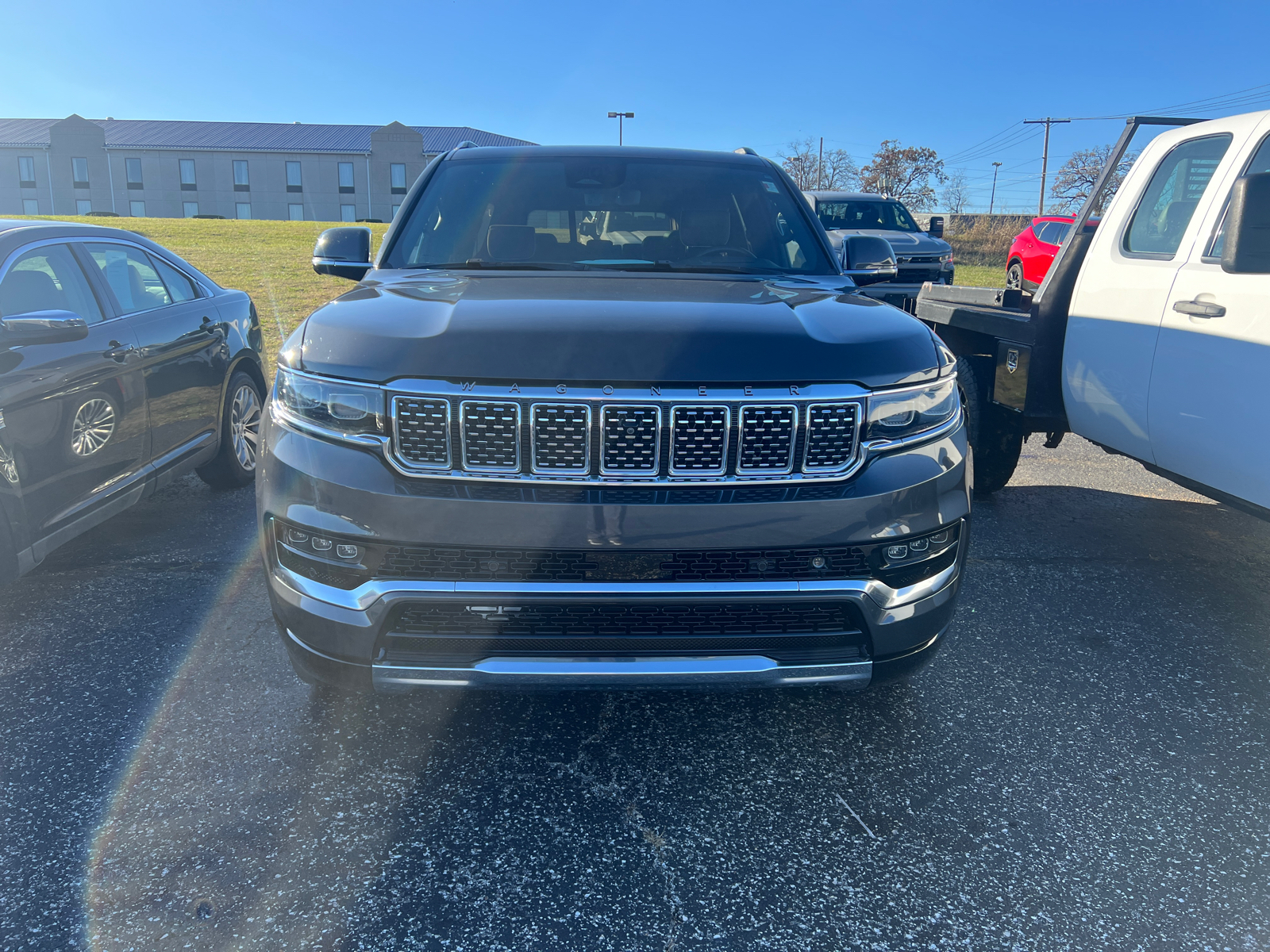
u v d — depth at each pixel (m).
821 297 2.76
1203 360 3.17
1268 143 3.09
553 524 2.11
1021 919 1.99
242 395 5.20
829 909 2.02
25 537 3.32
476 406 2.14
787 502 2.17
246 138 74.31
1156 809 2.38
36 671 3.03
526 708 2.86
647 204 3.54
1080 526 4.71
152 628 3.36
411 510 2.13
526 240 3.38
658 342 2.22
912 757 2.62
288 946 1.88
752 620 2.26
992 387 4.71
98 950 1.85
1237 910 2.02
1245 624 3.53
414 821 2.29
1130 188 3.79
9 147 71.12
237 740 2.63
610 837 2.25
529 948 1.89
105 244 4.17
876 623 2.27
